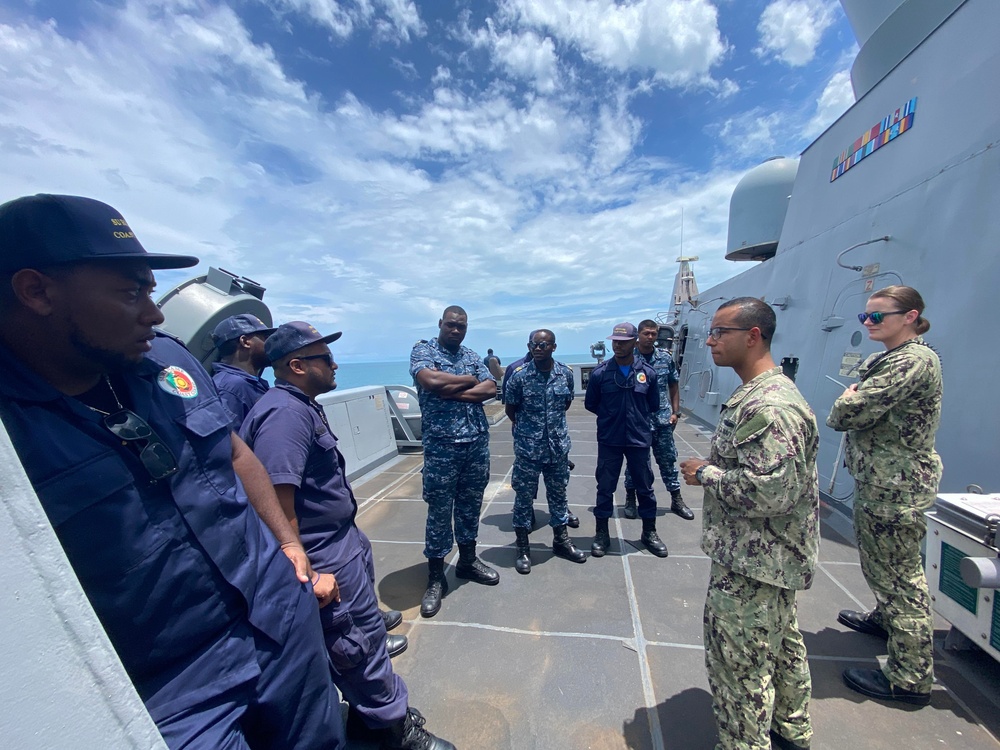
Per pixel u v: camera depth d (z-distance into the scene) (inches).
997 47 100.7
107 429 32.3
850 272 148.5
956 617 74.9
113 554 30.8
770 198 273.4
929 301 113.8
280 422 58.6
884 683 72.1
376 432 230.8
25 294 29.4
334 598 56.3
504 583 112.1
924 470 68.7
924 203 118.6
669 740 65.5
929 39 120.6
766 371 54.9
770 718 53.7
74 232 29.7
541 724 69.4
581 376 476.1
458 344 106.7
